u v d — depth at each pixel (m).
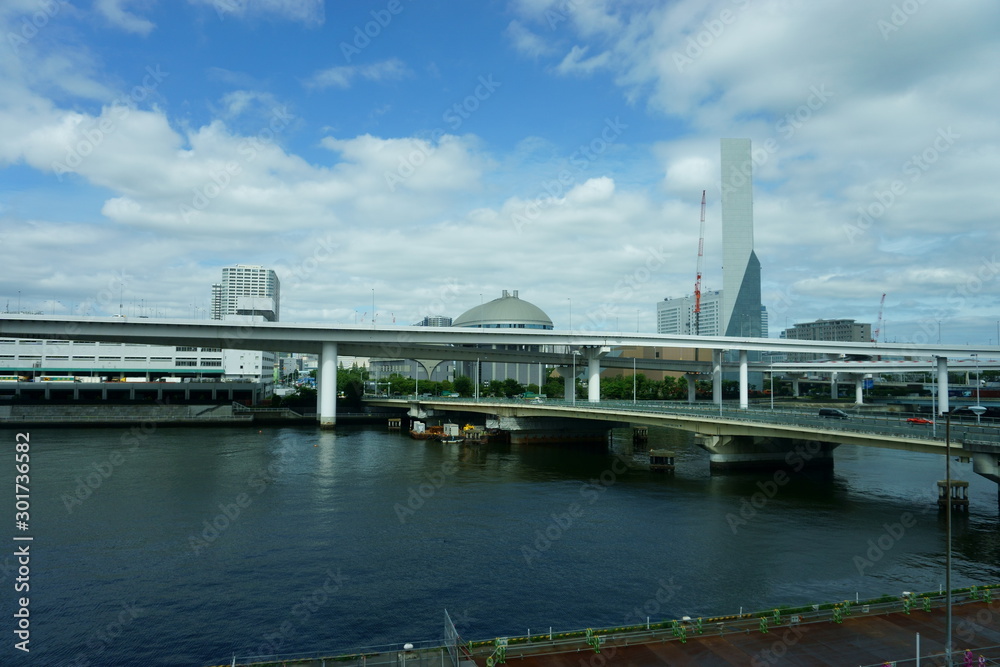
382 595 47.47
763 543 60.19
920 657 30.36
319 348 176.50
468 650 31.66
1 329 140.00
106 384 195.38
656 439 154.62
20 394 191.12
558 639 32.72
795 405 197.38
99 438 138.50
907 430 72.81
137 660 37.75
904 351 175.88
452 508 73.94
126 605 45.44
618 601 46.44
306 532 63.09
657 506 75.50
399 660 30.72
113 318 145.12
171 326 149.12
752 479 94.50
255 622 42.91
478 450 132.00
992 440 65.25
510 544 59.84
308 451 122.06
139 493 79.81
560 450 133.12
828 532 63.94
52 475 92.12
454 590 48.56
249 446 127.62
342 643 39.84
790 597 46.94
